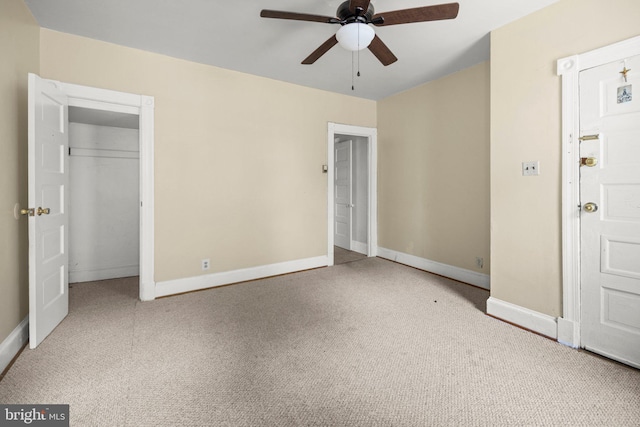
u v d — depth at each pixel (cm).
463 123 356
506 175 252
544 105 227
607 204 198
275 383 173
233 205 358
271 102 380
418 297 311
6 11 198
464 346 214
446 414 149
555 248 224
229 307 286
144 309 282
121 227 404
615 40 192
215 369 187
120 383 173
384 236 478
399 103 439
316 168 423
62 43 263
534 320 235
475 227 347
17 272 212
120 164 402
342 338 226
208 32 266
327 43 214
